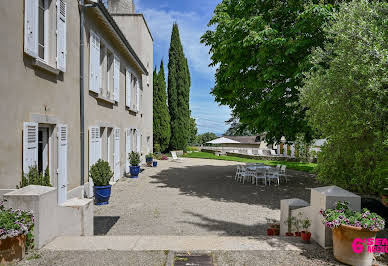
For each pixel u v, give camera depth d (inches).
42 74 220.7
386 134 194.2
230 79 440.8
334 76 213.2
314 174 577.9
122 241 159.5
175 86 1205.1
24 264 129.0
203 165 766.5
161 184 451.5
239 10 414.6
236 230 227.1
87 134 331.6
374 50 177.0
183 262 131.9
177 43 1207.6
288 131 390.9
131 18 682.2
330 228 140.5
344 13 219.1
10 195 143.4
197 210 291.1
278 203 327.6
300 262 134.2
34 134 203.6
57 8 241.6
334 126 226.8
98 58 364.5
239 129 519.8
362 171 232.5
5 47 176.6
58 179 245.1
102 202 313.9
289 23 395.5
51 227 159.0
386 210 196.2
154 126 1115.3
